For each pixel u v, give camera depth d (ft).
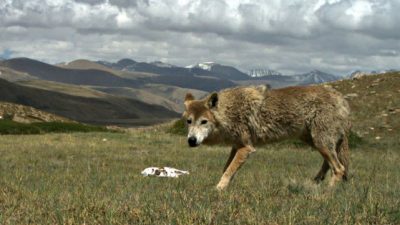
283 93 41.60
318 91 42.01
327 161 41.81
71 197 30.22
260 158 67.82
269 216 24.03
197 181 40.91
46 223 23.15
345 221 23.32
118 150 75.51
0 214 24.82
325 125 41.39
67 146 79.97
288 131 41.81
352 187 35.68
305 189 34.24
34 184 38.19
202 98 42.93
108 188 36.42
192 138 39.27
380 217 23.99
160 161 62.08
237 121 40.37
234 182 39.99
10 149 74.28
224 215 24.21
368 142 93.40
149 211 25.05
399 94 120.67
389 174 49.73
